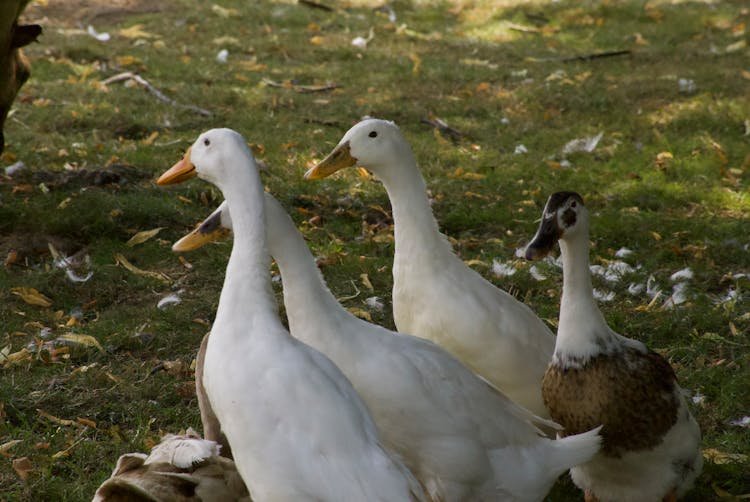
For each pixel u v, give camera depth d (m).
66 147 14.29
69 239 11.51
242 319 5.72
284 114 16.44
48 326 9.77
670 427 6.55
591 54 20.78
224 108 16.64
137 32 21.11
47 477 7.24
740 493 7.32
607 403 6.52
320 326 6.51
